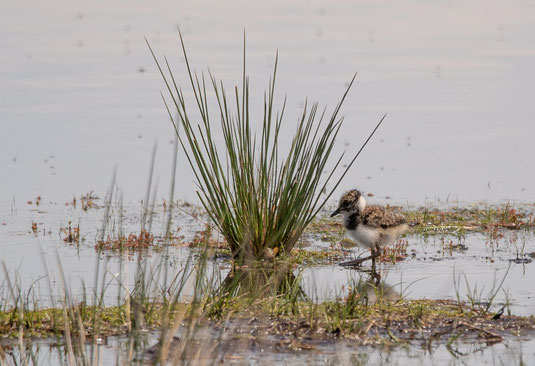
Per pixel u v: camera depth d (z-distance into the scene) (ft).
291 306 41.34
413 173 75.51
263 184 52.08
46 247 56.18
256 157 53.47
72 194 70.49
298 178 52.47
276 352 36.06
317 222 63.67
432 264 52.26
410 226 62.03
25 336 38.40
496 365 34.45
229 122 52.26
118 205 67.77
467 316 40.22
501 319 39.83
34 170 76.02
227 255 54.95
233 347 36.50
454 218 63.72
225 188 52.85
